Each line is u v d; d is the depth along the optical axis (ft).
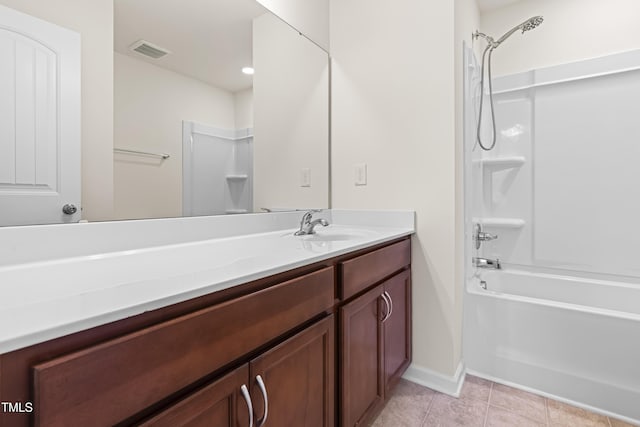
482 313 5.60
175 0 3.95
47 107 2.85
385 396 4.44
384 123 5.74
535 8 6.98
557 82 6.69
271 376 2.54
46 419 1.36
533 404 4.84
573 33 6.59
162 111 3.81
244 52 4.77
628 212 6.18
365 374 3.93
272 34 5.21
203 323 2.00
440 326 5.25
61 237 2.89
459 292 5.45
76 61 3.05
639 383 4.41
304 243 4.06
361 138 6.02
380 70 5.78
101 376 1.53
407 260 5.27
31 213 2.76
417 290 5.45
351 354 3.60
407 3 5.50
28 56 2.73
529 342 5.20
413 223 5.42
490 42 6.59
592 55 6.41
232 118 4.65
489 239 6.99
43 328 1.36
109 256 3.17
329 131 6.40
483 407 4.77
